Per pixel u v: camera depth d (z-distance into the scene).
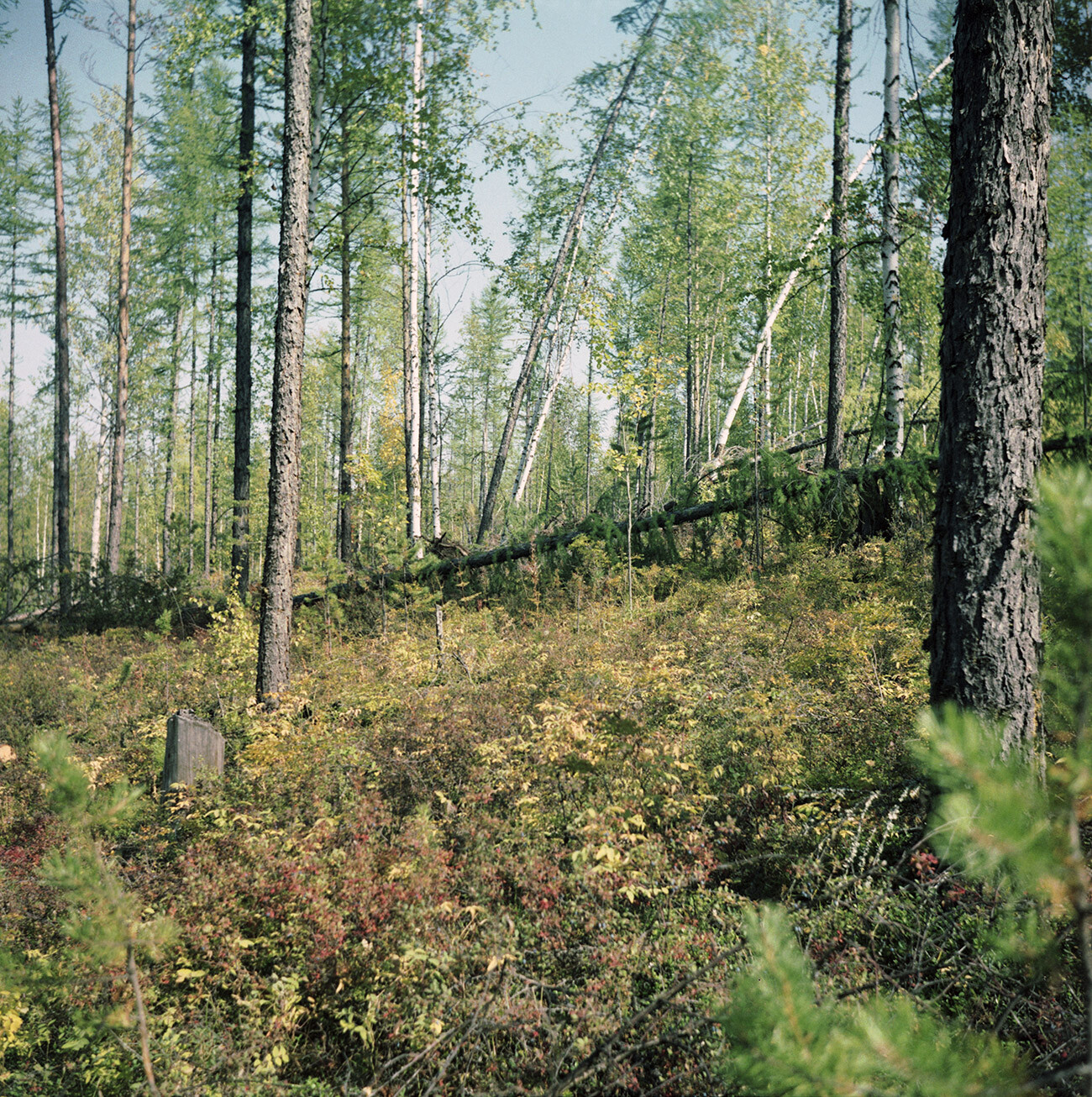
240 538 14.48
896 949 3.03
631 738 4.54
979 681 3.46
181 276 26.03
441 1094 2.78
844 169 12.23
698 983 2.89
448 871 3.72
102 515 47.81
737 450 12.47
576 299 20.17
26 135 24.56
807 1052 1.02
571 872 3.68
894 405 11.27
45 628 16.52
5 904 3.82
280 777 5.21
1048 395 6.75
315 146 13.47
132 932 2.31
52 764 2.23
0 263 25.47
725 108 20.25
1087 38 7.47
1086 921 0.98
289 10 7.93
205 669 9.59
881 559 8.90
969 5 3.64
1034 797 0.96
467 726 5.39
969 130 3.62
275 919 3.67
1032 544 1.01
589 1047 2.76
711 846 3.93
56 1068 3.23
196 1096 2.79
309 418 32.81
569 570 11.94
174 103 22.56
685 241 23.20
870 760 4.35
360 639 10.32
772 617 7.66
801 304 22.72
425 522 20.36
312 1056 3.13
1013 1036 2.53
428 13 14.58
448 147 13.90
